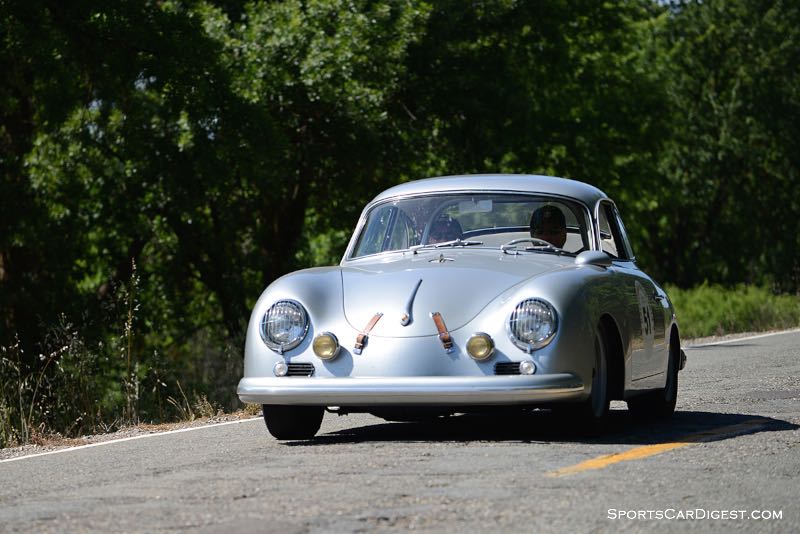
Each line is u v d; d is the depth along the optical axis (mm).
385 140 48156
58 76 38688
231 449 13453
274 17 44344
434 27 50750
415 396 12531
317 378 12930
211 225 51938
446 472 10625
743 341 35469
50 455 13930
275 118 44344
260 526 8367
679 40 95125
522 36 55375
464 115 51594
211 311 59375
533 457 11508
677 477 10367
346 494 9594
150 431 17203
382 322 12969
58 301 45344
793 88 93125
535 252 14766
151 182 43469
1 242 45500
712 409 17172
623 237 16438
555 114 58062
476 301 12969
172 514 8992
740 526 8383
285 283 13812
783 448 12289
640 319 14898
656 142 61438
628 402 16297
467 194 15594
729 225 99062
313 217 56656
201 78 39094
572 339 12680
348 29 43844
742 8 93750
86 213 46688
